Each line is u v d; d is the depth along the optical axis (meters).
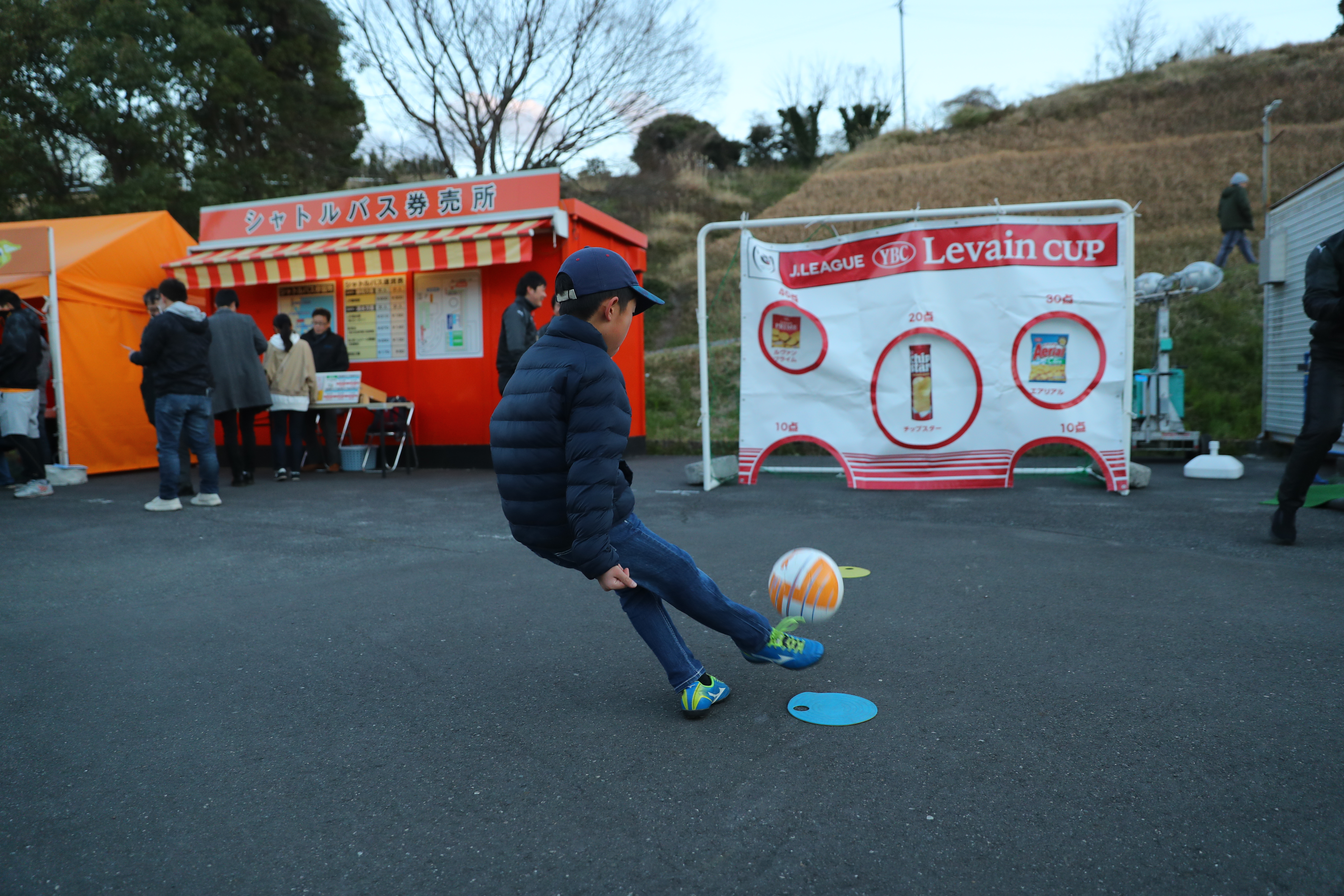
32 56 20.36
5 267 9.27
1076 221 7.16
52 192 21.61
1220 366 11.61
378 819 2.04
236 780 2.27
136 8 20.47
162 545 5.48
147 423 10.51
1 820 2.07
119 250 10.12
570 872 1.79
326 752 2.44
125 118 20.78
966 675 2.92
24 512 6.92
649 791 2.15
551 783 2.21
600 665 3.15
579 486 2.22
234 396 8.30
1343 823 1.91
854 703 2.71
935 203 25.98
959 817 1.98
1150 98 37.03
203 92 21.88
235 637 3.56
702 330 7.61
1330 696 2.65
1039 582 4.13
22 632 3.66
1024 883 1.71
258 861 1.87
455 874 1.80
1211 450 7.97
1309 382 4.74
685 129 40.34
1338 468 6.82
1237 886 1.68
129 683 3.03
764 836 1.91
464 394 10.16
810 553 2.75
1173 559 4.55
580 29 21.41
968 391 7.30
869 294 7.46
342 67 25.59
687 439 11.73
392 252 9.62
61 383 9.36
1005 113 41.00
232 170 22.73
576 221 9.77
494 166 23.50
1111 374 7.05
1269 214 9.79
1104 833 1.89
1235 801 2.02
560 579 4.43
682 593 2.57
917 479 7.46
